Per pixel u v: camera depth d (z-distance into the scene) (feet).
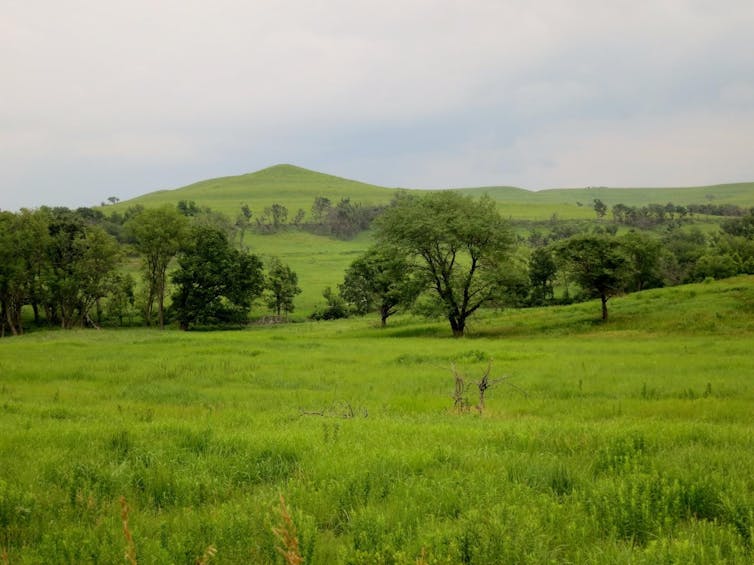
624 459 24.45
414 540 16.63
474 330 162.91
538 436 29.99
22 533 17.78
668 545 16.12
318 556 15.94
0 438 30.19
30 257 228.43
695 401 46.24
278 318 287.69
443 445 27.76
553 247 150.92
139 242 253.85
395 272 167.02
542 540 16.40
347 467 23.47
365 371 74.59
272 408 47.78
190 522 18.38
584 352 94.43
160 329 240.94
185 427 33.68
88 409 46.11
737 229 439.63
